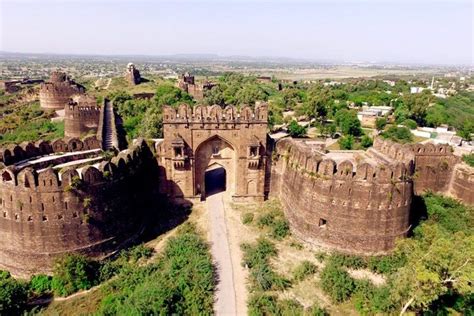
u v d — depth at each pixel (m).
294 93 143.12
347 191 39.47
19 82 180.00
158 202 51.41
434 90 199.75
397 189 39.00
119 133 74.62
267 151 51.88
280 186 53.00
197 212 50.03
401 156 43.47
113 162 39.53
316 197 41.53
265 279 35.84
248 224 47.38
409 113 110.00
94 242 38.06
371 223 39.50
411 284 30.38
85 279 36.00
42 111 107.69
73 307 33.47
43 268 36.44
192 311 32.34
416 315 33.00
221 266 38.94
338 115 103.00
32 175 34.31
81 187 36.19
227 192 54.25
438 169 56.47
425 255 30.31
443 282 29.88
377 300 33.16
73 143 49.81
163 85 139.00
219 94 126.44
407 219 41.25
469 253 28.89
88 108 80.69
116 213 39.81
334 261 39.41
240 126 49.44
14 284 33.38
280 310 32.47
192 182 51.22
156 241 43.84
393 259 39.47
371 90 190.12
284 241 44.09
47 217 35.47
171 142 48.53
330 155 51.47
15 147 43.41
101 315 31.22
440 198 53.84
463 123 106.00
